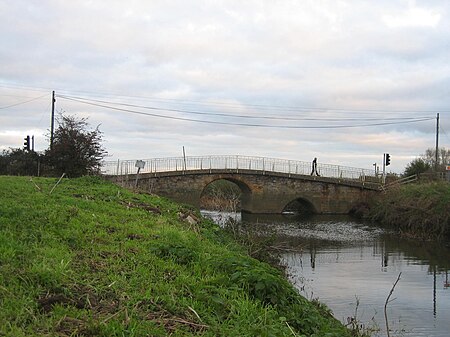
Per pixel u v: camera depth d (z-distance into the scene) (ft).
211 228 54.34
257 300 24.48
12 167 107.14
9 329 16.42
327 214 164.55
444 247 93.35
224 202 128.06
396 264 73.05
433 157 237.04
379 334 38.47
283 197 161.79
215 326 20.08
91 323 17.66
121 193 59.26
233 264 28.78
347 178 171.42
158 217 46.34
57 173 101.45
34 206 38.27
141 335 17.75
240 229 70.54
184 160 144.36
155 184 138.00
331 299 49.16
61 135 102.73
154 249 30.35
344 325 35.22
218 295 23.75
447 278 62.28
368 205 158.20
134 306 20.54
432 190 121.39
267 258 54.75
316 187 165.17
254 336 19.65
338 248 89.45
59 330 17.17
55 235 29.89
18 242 26.37
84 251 27.99
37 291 19.95
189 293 23.75
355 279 60.03
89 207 44.04
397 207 128.47
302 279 57.52
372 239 103.60
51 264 23.65
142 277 24.58
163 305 21.43
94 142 104.73
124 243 31.50
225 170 151.33
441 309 47.06
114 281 22.97
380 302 49.06
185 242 34.58
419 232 111.45
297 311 26.11
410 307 47.55
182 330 19.16
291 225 127.85
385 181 172.96
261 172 158.10
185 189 144.15
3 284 19.94
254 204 159.12
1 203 36.19
